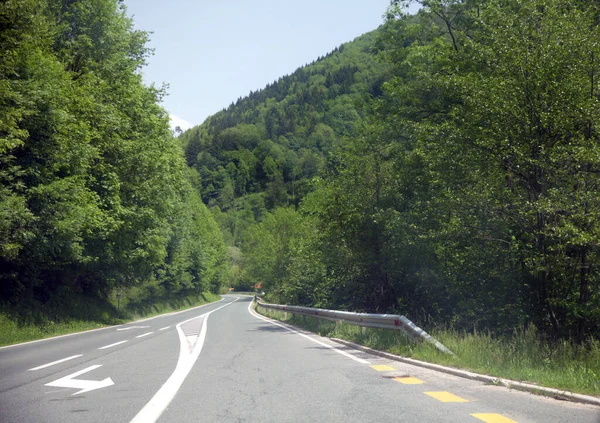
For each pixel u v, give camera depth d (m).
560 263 10.52
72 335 18.98
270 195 153.50
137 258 30.97
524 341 10.21
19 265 20.61
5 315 18.59
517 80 11.19
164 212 32.69
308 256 27.22
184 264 51.72
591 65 10.72
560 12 12.09
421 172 17.48
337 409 5.94
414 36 23.14
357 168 21.47
